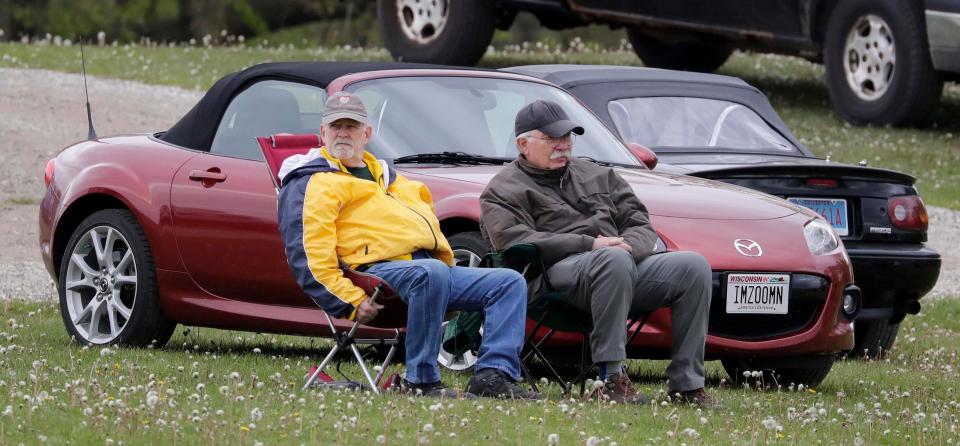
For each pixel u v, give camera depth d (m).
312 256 19.72
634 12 69.06
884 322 30.39
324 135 20.58
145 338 26.58
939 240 50.88
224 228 25.48
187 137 27.02
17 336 26.56
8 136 63.47
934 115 70.94
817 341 23.89
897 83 64.75
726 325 23.56
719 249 23.19
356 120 20.41
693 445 17.20
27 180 56.47
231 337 29.42
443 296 19.73
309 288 19.88
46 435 15.85
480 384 20.03
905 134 65.56
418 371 19.92
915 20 63.69
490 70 28.59
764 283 23.30
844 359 30.22
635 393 20.70
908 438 18.66
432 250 20.70
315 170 20.20
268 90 26.56
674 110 34.31
